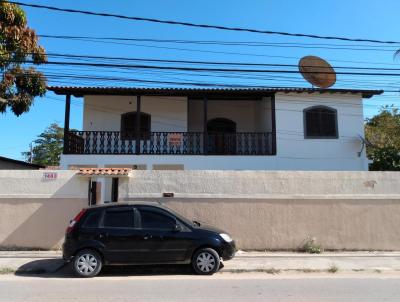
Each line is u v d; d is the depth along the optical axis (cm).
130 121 2091
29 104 1698
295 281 859
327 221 1253
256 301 680
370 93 1895
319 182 1264
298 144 1886
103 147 1888
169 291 761
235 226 1236
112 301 687
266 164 1861
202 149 1955
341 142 1898
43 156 4531
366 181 1273
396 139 2459
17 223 1210
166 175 1240
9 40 1570
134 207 950
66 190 1223
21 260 1071
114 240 918
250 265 1018
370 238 1255
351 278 895
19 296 727
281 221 1246
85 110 2075
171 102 2105
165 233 929
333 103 1919
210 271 930
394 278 897
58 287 804
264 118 2069
